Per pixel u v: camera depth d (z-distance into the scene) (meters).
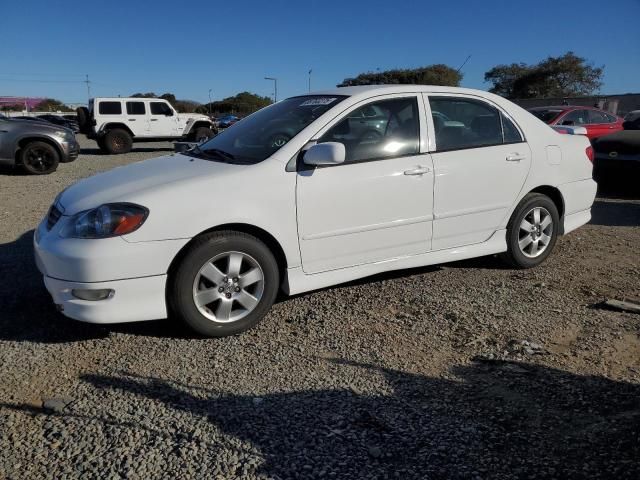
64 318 3.86
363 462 2.38
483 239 4.65
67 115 52.88
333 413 2.75
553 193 5.05
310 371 3.17
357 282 4.61
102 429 2.61
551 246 5.07
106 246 3.23
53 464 2.36
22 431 2.59
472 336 3.60
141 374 3.12
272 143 3.95
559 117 12.66
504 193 4.62
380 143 4.08
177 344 3.50
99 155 19.38
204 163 3.94
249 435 2.56
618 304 4.04
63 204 3.63
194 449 2.46
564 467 2.34
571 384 3.01
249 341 3.55
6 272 4.81
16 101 81.50
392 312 4.00
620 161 8.54
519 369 3.17
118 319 3.31
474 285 4.54
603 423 2.65
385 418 2.70
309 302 4.18
